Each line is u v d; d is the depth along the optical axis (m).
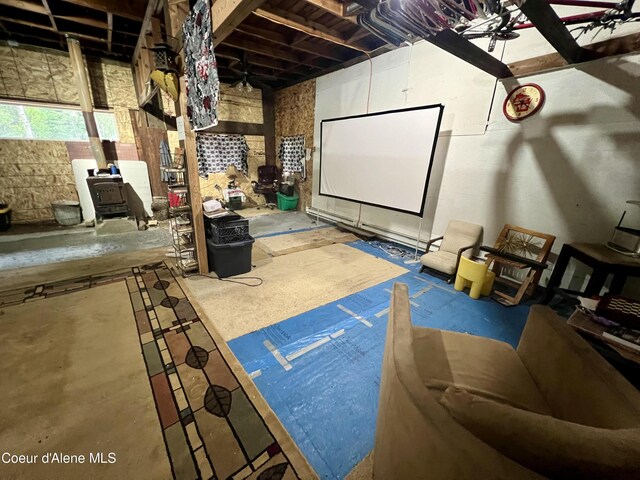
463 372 1.21
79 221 4.66
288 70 5.26
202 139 5.78
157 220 5.04
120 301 2.39
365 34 3.51
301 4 3.05
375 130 3.88
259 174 6.63
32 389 1.48
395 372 0.83
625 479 0.53
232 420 1.36
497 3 1.51
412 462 0.72
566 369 1.02
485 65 2.49
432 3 1.52
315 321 2.23
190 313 2.26
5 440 1.22
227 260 2.89
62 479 1.08
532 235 2.72
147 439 1.25
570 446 0.56
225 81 5.82
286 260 3.49
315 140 5.58
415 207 3.54
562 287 2.64
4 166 4.27
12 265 3.07
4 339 1.86
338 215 5.34
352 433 1.33
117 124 4.93
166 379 1.59
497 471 0.54
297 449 1.24
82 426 1.29
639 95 2.08
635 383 1.44
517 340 2.07
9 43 3.96
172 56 2.45
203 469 1.14
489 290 2.73
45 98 4.36
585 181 2.41
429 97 3.50
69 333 1.95
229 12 1.69
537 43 2.54
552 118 2.53
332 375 1.69
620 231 2.12
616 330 1.41
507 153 2.87
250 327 2.12
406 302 1.26
